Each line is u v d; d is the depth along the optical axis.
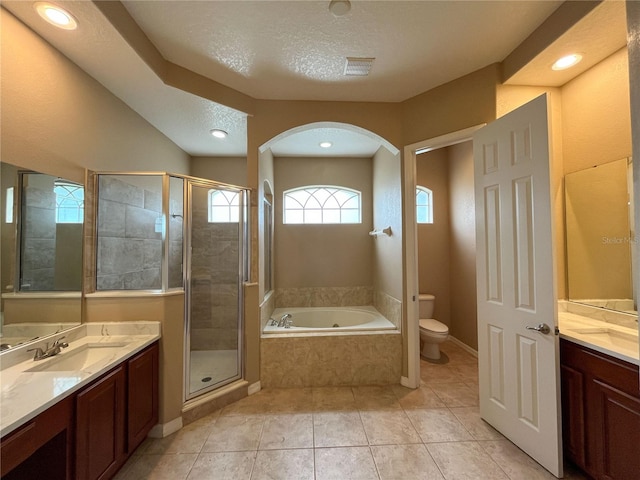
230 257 2.61
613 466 1.36
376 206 3.77
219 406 2.29
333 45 1.89
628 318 1.71
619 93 1.78
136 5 1.55
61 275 1.74
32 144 1.54
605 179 1.86
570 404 1.59
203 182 2.37
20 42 1.46
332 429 2.02
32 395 1.15
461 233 3.66
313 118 2.62
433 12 1.62
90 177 1.95
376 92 2.50
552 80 2.08
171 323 2.03
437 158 4.04
